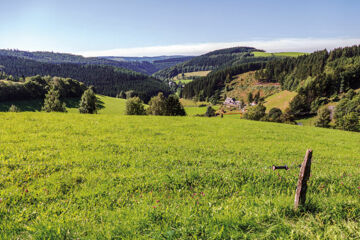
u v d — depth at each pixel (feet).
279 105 519.19
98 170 28.63
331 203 17.58
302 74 653.71
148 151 41.93
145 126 73.36
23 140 41.16
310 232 13.69
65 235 13.74
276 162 39.70
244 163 37.29
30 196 20.21
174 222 15.33
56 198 20.47
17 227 14.84
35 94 407.64
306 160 15.70
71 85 479.00
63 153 34.73
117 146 43.88
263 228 14.57
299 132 92.68
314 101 416.26
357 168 38.19
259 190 22.76
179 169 30.32
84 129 58.23
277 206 16.90
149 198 20.83
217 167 33.42
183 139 58.03
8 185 22.11
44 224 14.69
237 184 24.12
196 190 23.06
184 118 108.06
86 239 13.38
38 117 70.74
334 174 27.86
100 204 19.62
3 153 31.99
